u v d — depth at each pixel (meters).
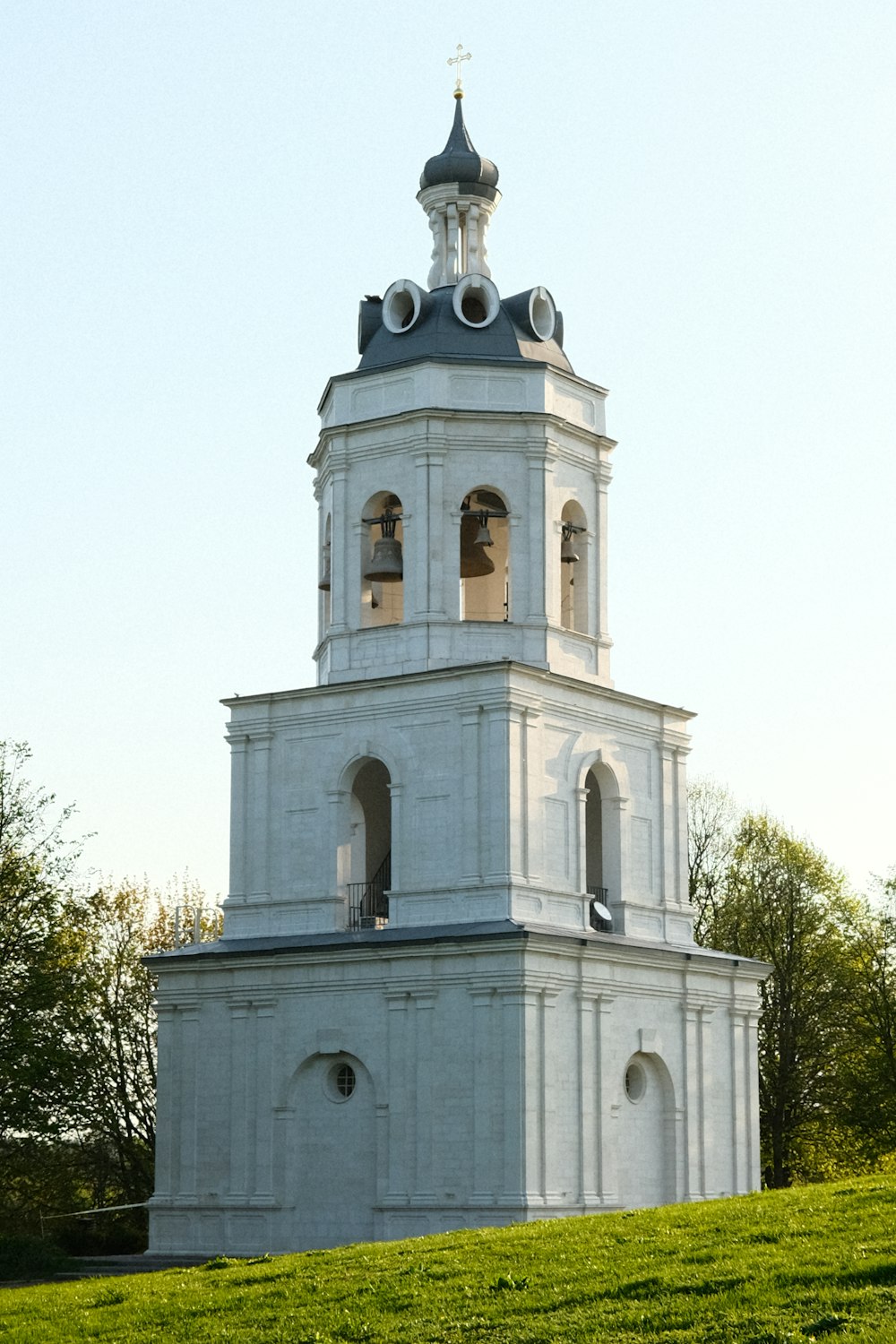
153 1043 91.25
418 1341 33.41
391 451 64.19
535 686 61.44
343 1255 44.16
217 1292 40.50
